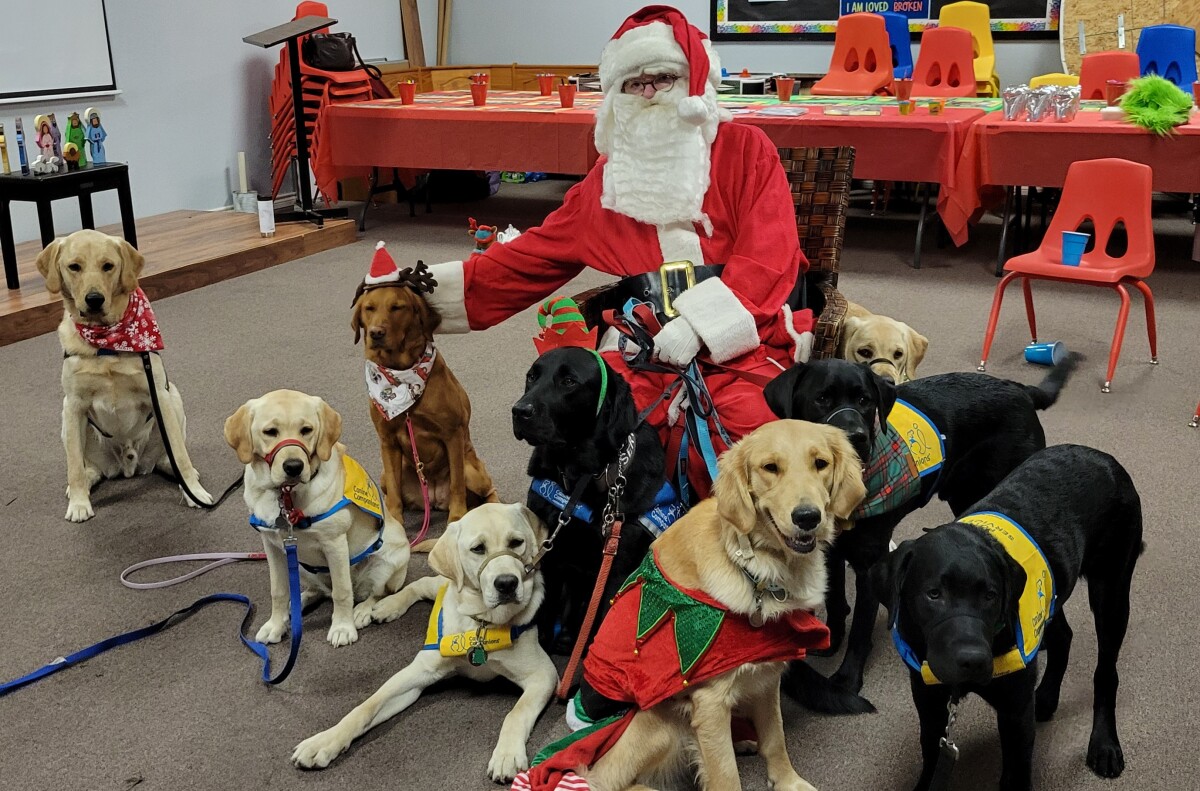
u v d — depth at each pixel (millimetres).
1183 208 7453
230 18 7520
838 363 2180
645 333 2580
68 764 2023
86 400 3100
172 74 7102
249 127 7801
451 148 6539
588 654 1958
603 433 2225
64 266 2996
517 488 3248
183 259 5707
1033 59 8359
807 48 8891
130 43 6754
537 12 9586
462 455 2979
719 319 2512
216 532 3010
